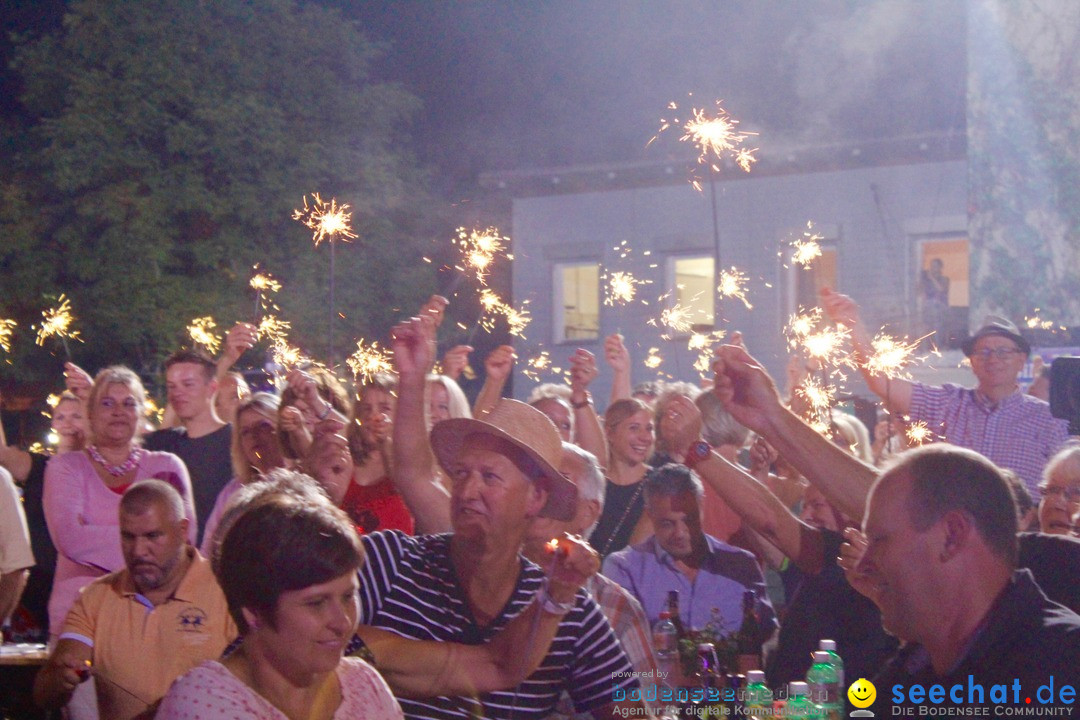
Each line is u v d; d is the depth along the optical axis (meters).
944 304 16.70
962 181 16.72
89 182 16.91
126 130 16.91
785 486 5.79
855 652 3.73
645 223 18.75
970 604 2.23
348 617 2.29
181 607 4.01
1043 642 2.18
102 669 3.98
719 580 4.34
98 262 16.73
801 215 17.66
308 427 5.05
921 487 2.25
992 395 5.74
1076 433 4.05
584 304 19.28
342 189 18.11
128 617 4.00
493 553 2.89
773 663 3.94
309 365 6.18
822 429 5.31
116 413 5.39
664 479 4.34
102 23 16.77
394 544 2.97
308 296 16.86
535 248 19.52
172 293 16.45
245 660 2.30
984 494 2.24
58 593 5.27
